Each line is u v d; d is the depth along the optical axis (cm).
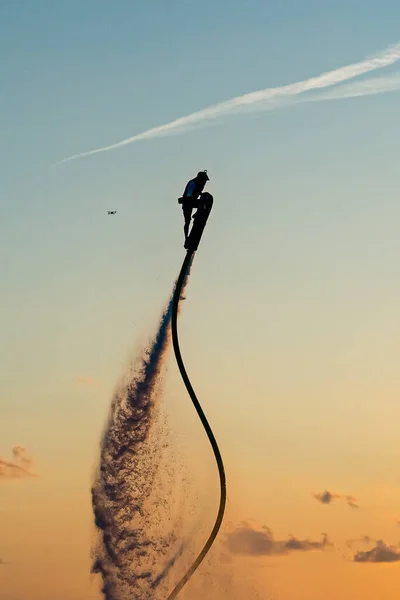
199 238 5106
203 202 5044
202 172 5047
